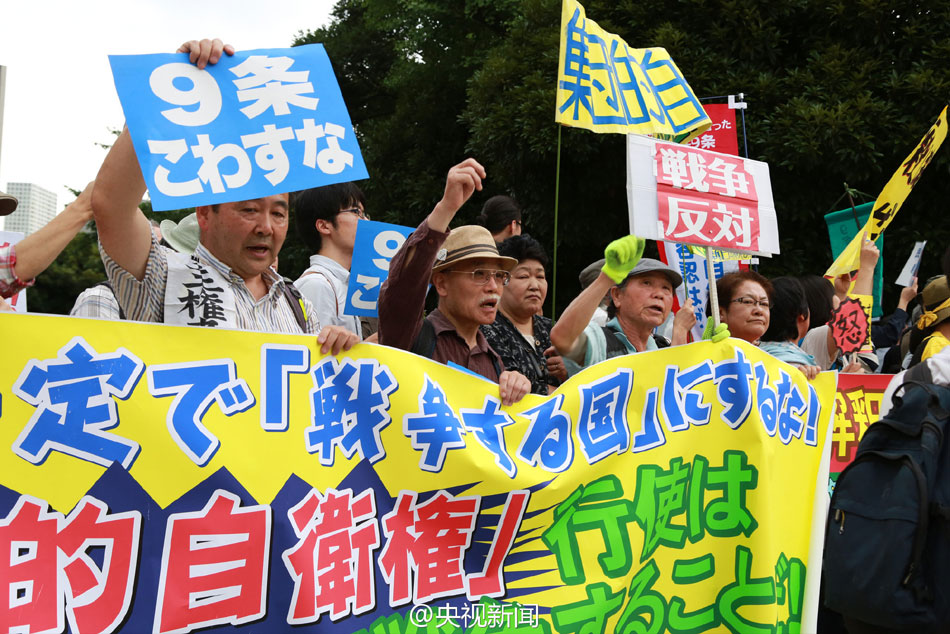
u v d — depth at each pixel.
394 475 2.38
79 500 1.95
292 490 2.21
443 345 2.98
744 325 3.71
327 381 2.31
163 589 2.02
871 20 9.59
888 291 9.58
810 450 3.24
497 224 4.52
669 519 2.80
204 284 2.47
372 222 3.14
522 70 10.78
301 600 2.17
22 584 1.88
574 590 2.58
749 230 3.21
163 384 2.08
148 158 2.13
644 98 3.28
